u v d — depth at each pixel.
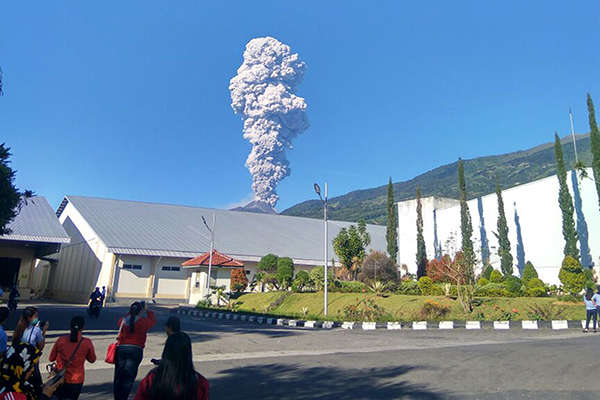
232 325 20.20
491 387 6.98
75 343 5.20
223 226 52.50
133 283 39.53
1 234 14.38
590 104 29.39
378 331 17.31
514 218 35.53
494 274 30.34
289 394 6.65
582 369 8.30
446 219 40.84
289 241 53.00
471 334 15.78
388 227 38.94
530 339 13.86
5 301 36.34
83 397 6.39
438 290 23.67
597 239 29.77
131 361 5.57
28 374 3.90
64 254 48.16
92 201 49.88
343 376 8.02
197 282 35.25
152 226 46.38
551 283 31.94
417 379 7.68
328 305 24.05
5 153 13.23
